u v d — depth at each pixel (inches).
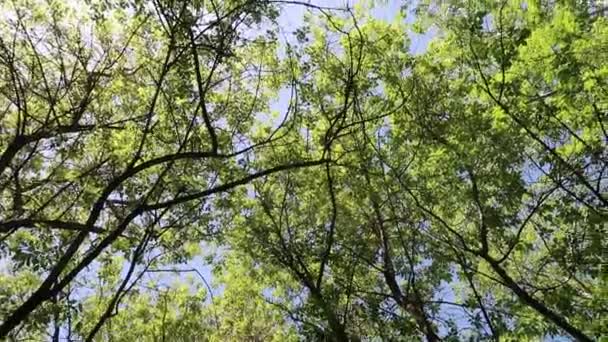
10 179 422.3
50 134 433.4
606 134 404.8
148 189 477.4
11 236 418.3
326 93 541.3
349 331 509.0
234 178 506.6
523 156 446.9
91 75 489.1
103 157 498.0
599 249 413.7
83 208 470.6
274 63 522.3
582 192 444.8
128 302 608.4
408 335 471.8
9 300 418.9
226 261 587.8
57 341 479.5
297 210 562.9
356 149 496.7
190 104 462.3
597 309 405.7
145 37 475.2
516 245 441.7
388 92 516.4
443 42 489.7
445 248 481.1
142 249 425.4
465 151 437.7
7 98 461.4
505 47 409.4
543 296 433.4
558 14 387.9
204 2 396.2
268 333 621.3
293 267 525.3
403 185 455.2
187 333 616.1
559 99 398.6
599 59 386.9
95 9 396.8
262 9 394.9
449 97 484.1
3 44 421.1
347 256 533.6
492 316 430.6
